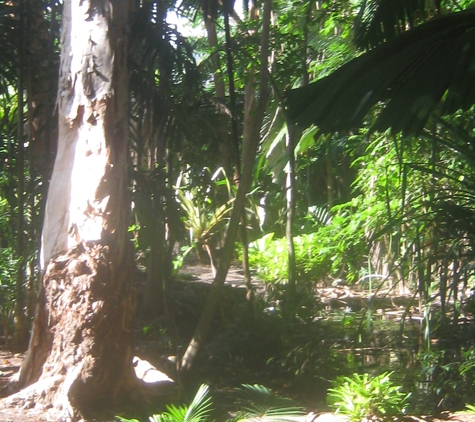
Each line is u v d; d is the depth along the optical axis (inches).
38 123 259.8
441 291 187.8
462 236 179.5
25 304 265.4
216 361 240.5
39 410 169.6
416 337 234.8
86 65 179.3
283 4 375.2
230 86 270.8
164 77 257.1
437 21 153.3
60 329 175.5
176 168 294.8
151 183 248.2
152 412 177.8
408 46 152.4
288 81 314.8
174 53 255.4
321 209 449.1
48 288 177.8
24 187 263.3
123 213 181.5
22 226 242.5
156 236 255.9
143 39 258.4
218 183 298.8
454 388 182.9
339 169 496.7
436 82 142.6
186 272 442.3
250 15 356.8
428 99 140.9
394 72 148.2
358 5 326.3
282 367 232.5
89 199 176.6
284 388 218.1
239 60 316.2
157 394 189.6
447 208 181.9
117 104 181.0
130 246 189.3
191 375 218.4
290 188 286.8
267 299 307.3
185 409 163.5
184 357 213.8
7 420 160.9
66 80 181.8
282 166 450.9
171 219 255.4
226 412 182.4
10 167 251.0
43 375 176.2
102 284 175.3
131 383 184.2
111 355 177.5
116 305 177.2
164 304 284.0
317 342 245.6
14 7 236.2
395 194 294.5
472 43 141.7
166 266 289.6
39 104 244.5
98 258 174.9
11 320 259.3
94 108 178.7
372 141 314.3
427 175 247.8
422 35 153.8
